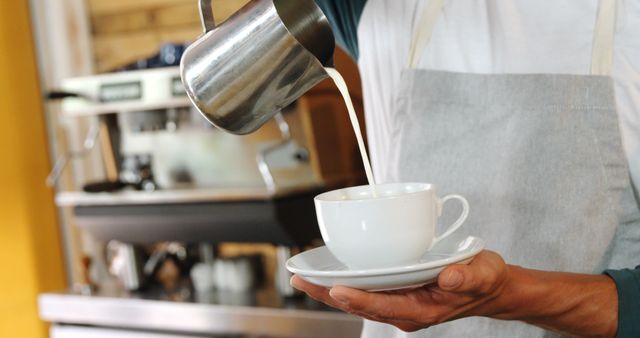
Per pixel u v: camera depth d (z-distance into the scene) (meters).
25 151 2.63
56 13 2.70
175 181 2.29
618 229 1.07
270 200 1.92
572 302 0.88
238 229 2.00
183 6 2.57
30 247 2.63
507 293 0.84
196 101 0.95
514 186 1.08
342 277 0.75
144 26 2.63
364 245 0.80
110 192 2.18
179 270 2.45
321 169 2.08
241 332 2.01
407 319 0.80
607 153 1.05
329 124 2.12
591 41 1.06
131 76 2.13
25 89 2.65
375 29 1.19
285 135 2.06
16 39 2.62
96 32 2.70
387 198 0.79
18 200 2.60
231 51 0.92
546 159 1.07
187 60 0.95
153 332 2.15
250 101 0.93
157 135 2.30
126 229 2.16
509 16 1.10
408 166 1.14
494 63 1.12
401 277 0.74
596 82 1.05
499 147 1.10
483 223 1.11
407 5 1.16
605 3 1.04
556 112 1.07
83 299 2.24
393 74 1.19
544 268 1.08
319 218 0.85
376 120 1.23
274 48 0.90
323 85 2.08
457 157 1.12
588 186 1.06
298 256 0.88
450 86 1.12
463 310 0.82
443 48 1.14
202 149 2.25
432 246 0.85
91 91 2.18
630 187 1.07
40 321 2.65
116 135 2.34
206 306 2.05
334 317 1.86
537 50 1.09
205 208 2.00
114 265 2.35
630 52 1.03
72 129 2.71
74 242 2.76
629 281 0.92
